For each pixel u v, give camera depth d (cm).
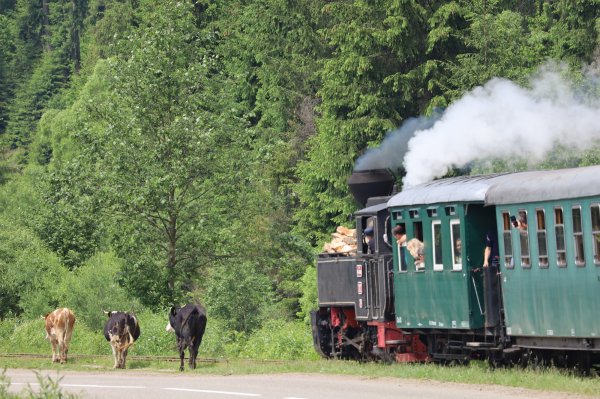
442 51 10919
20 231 12494
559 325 4794
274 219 12394
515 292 5062
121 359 6819
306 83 14488
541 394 3984
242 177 8225
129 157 8088
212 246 8181
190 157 7956
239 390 4484
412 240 5653
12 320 10762
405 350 5956
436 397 3931
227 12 16638
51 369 6706
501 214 5144
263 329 9625
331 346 6769
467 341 5472
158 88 8206
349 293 6425
